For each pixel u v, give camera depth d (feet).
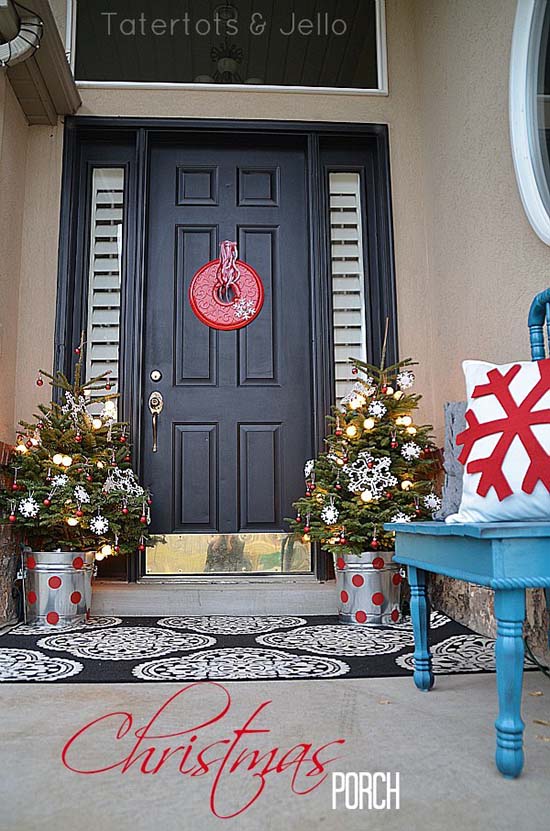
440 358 10.52
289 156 11.73
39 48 9.00
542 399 4.73
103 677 5.87
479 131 9.05
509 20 8.20
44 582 8.23
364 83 11.57
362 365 9.44
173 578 10.39
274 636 7.73
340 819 3.18
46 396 10.28
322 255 11.16
